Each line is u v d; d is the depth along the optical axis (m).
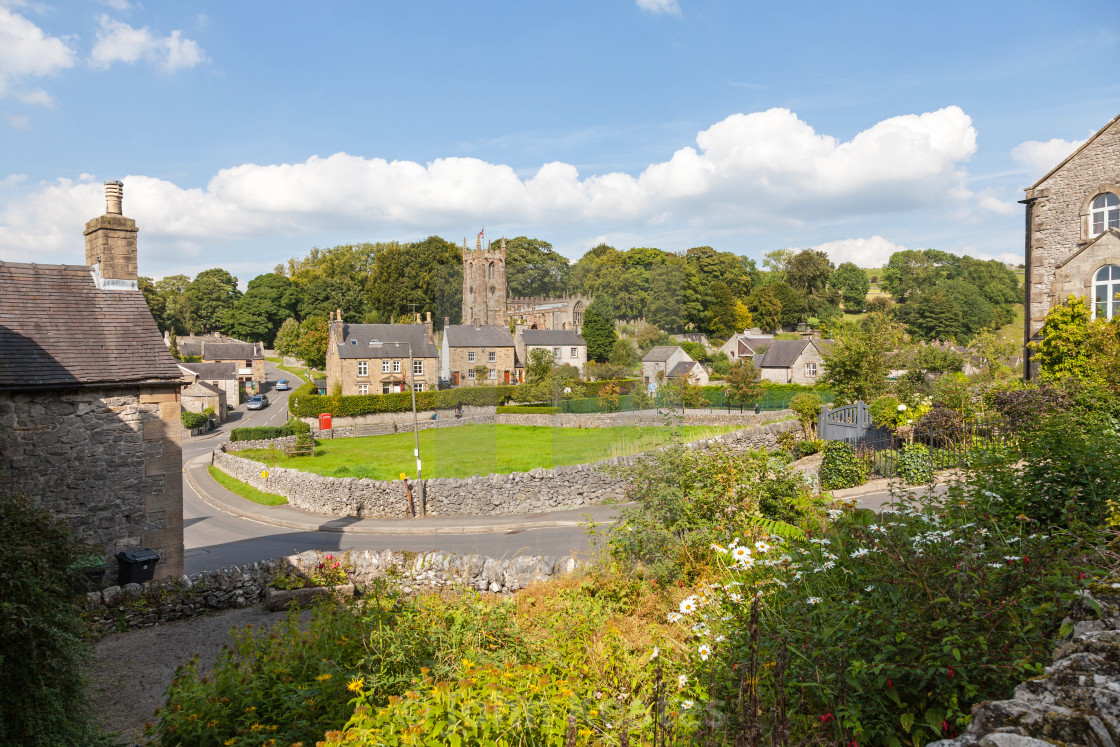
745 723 3.37
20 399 12.35
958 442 15.76
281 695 5.60
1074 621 3.82
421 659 5.84
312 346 84.69
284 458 35.81
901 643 3.80
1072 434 7.26
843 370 26.84
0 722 5.44
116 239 15.11
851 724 3.49
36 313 13.60
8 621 5.53
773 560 5.83
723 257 109.81
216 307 114.00
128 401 13.44
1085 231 23.02
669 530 7.41
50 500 12.62
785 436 24.02
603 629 6.09
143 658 9.72
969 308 98.50
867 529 5.37
